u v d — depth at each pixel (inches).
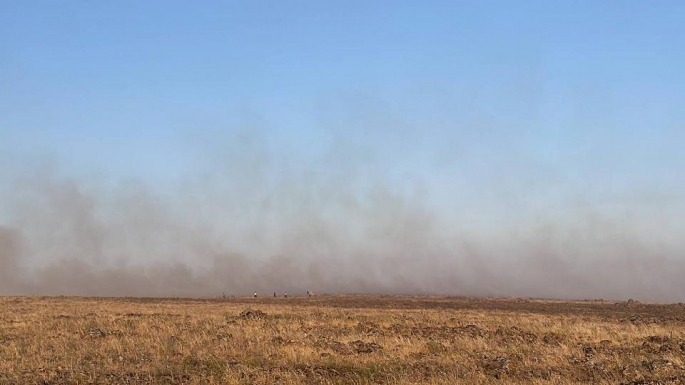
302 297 2866.6
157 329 1056.2
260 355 829.2
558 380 717.3
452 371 746.8
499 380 709.9
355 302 2327.8
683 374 746.2
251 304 2007.9
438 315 1508.4
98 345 893.2
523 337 1049.5
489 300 2645.2
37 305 1680.6
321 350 872.9
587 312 1902.1
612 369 773.9
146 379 692.1
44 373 707.4
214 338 956.0
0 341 919.7
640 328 1230.9
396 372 738.8
